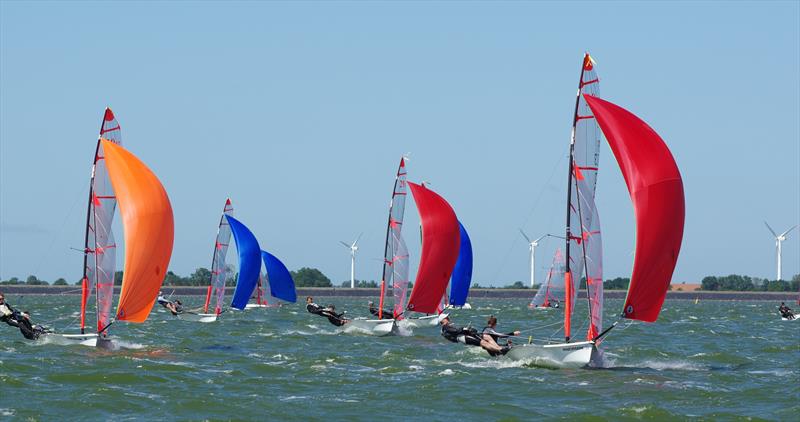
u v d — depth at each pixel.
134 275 85.38
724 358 91.25
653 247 70.94
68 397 62.53
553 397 65.31
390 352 92.31
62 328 128.25
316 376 75.12
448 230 123.69
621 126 71.44
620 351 96.44
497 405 62.19
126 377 70.88
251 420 57.41
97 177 85.25
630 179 71.19
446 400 64.00
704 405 63.03
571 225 75.75
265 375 75.62
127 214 84.88
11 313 91.19
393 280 123.38
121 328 129.12
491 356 86.31
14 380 67.38
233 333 121.31
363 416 58.78
